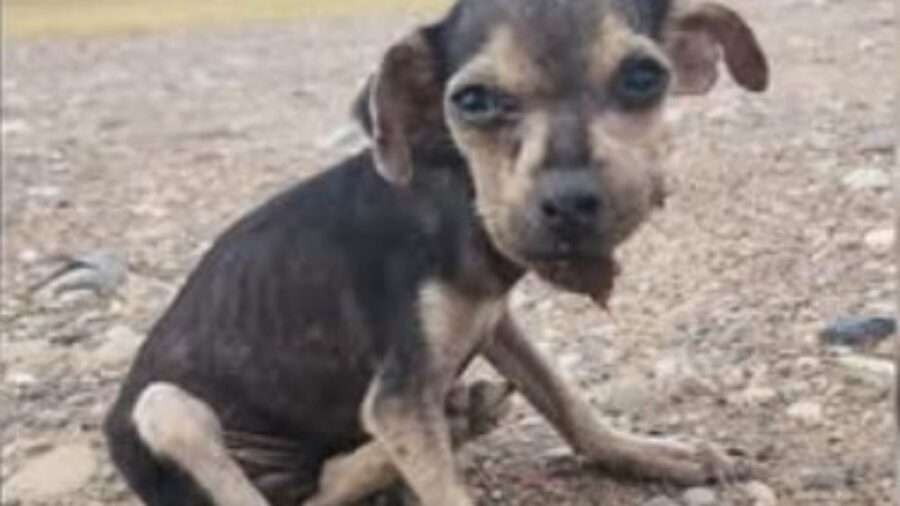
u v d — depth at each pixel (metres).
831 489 0.59
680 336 0.73
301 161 1.17
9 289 0.92
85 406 0.74
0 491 0.67
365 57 1.61
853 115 1.03
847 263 0.78
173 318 0.59
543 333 0.75
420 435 0.54
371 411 0.55
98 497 0.66
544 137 0.50
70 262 0.94
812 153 0.96
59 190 1.16
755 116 1.05
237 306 0.58
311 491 0.59
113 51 1.88
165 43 1.90
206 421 0.57
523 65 0.50
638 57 0.51
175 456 0.56
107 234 1.03
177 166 1.20
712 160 0.96
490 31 0.51
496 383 0.60
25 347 0.81
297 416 0.58
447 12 0.55
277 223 0.58
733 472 0.60
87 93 1.60
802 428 0.63
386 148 0.54
